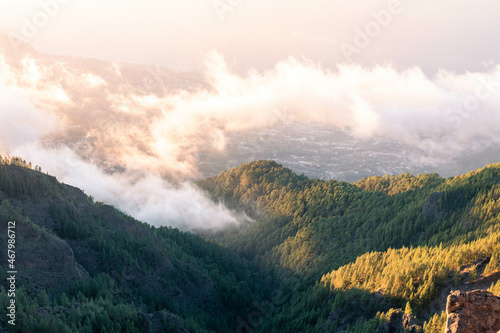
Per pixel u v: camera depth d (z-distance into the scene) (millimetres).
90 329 112500
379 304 133375
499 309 31031
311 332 143500
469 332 30234
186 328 145750
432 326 104500
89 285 145250
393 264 149500
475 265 123438
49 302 122562
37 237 147250
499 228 149250
